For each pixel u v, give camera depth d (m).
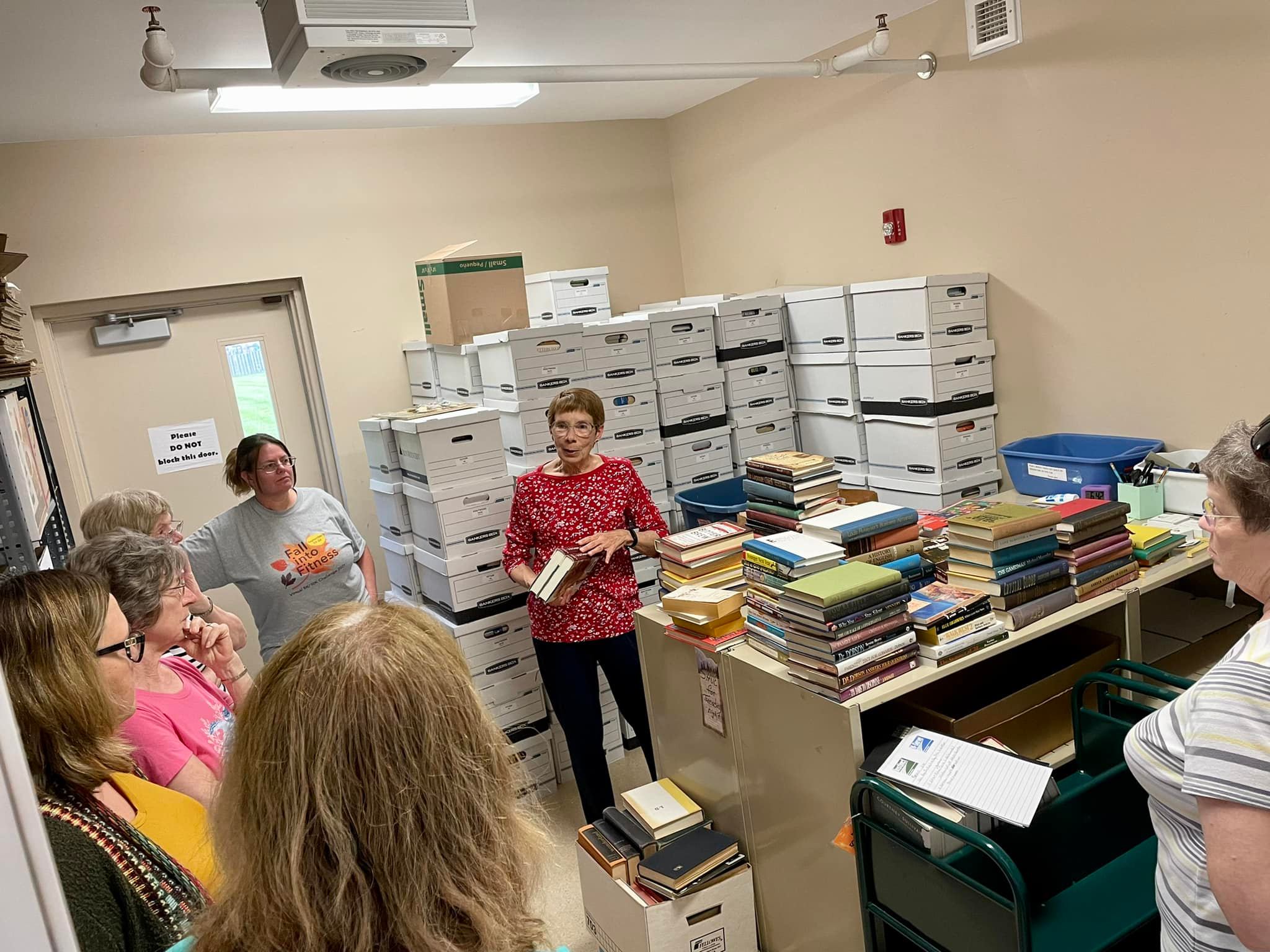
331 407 3.87
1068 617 1.93
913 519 2.09
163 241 3.51
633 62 3.38
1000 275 3.16
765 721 1.92
